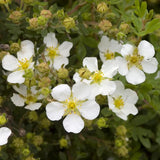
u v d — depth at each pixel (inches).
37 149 15.6
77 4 15.9
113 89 13.7
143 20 14.6
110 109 14.2
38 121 15.6
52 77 14.0
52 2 16.5
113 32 14.8
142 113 16.8
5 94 14.5
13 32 14.7
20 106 14.6
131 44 14.2
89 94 13.6
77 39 16.1
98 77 13.8
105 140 16.5
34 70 13.9
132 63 14.1
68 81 14.0
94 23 16.3
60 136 16.3
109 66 14.0
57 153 17.1
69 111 13.6
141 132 16.6
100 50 15.7
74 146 16.9
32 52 14.2
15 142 14.8
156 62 14.0
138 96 14.6
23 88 14.2
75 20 14.7
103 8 14.6
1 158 14.7
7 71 14.9
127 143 16.0
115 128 16.2
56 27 14.4
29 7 15.8
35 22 14.0
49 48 14.8
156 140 17.8
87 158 17.9
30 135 15.4
